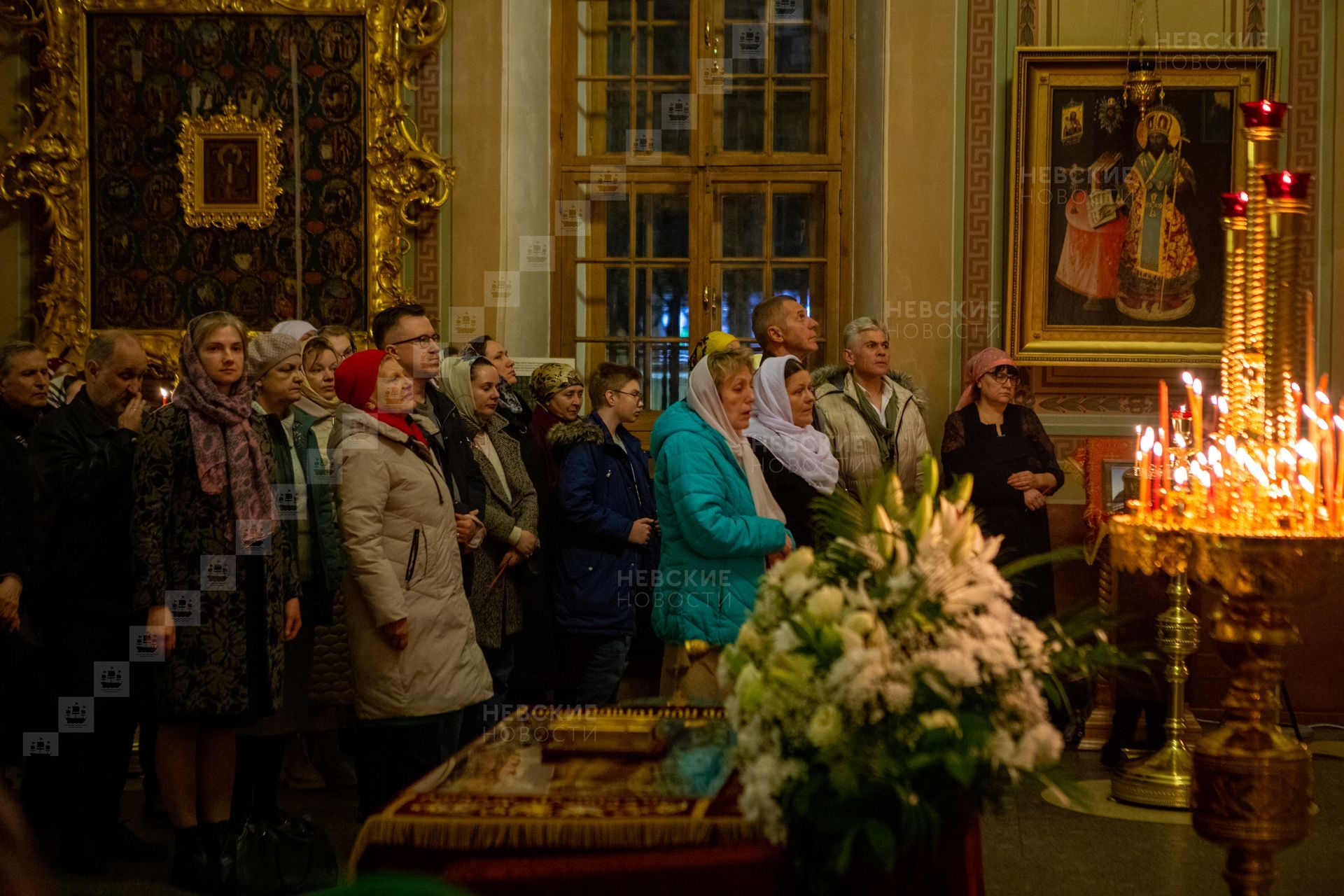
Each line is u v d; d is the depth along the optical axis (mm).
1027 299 7078
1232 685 3248
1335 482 3330
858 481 5594
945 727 2111
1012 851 4492
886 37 7215
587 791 2406
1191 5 7055
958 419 6215
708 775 2520
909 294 7180
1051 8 7145
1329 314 6926
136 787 5520
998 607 2336
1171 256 7039
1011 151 7070
